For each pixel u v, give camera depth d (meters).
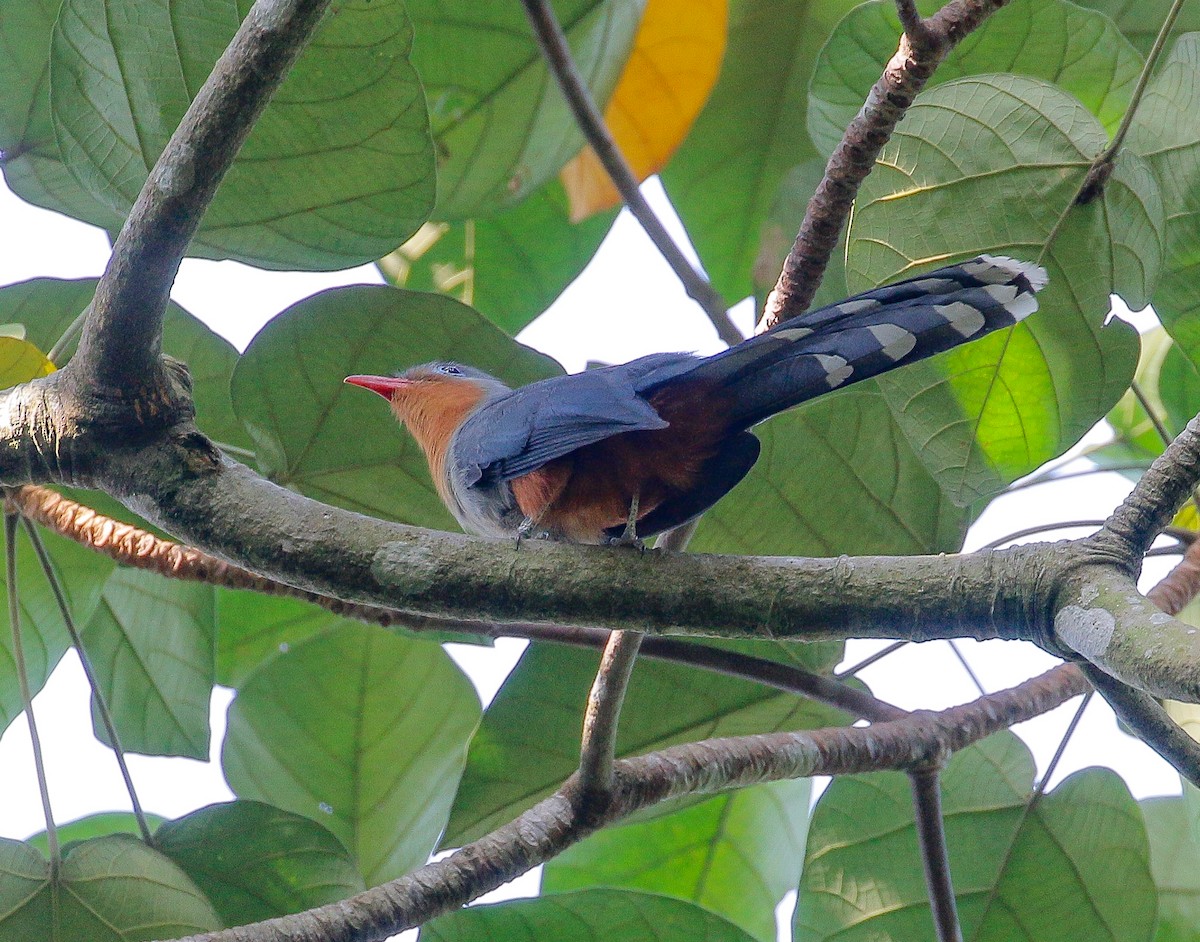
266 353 9.52
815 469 9.72
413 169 8.77
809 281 7.81
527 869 7.99
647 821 9.55
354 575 6.99
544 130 11.97
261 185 8.71
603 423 7.61
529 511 8.51
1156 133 9.02
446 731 11.96
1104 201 8.15
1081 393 8.50
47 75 9.73
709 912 9.37
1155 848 11.30
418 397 9.68
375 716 11.88
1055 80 9.46
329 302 9.45
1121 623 5.87
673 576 6.80
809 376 7.35
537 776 9.75
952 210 8.30
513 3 11.41
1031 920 9.83
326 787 11.78
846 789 10.09
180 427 7.43
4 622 10.41
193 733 11.16
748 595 6.72
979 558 6.52
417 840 11.67
